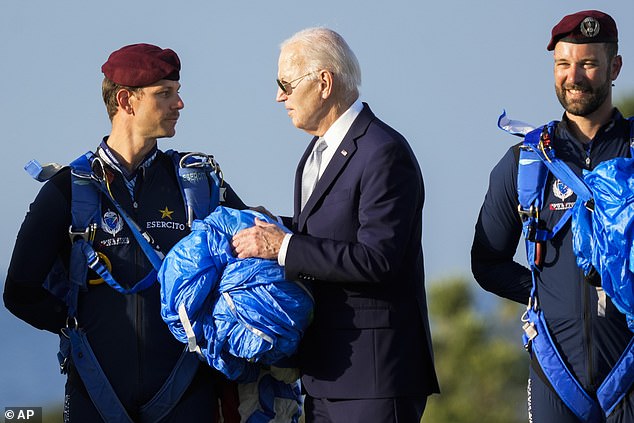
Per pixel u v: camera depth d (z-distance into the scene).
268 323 13.27
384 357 13.52
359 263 13.20
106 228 14.07
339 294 13.67
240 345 13.34
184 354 14.03
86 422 14.05
